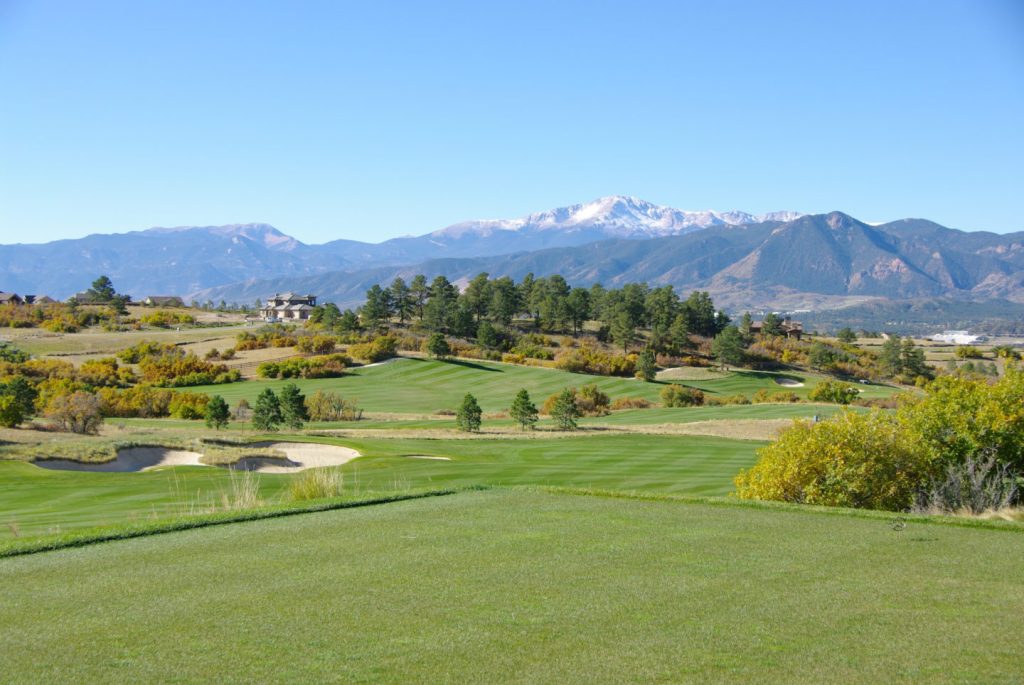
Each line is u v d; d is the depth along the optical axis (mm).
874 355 139000
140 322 132375
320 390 85875
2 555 12750
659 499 17938
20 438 45500
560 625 8734
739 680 7145
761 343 135500
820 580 10625
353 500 17469
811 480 20688
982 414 20797
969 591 10078
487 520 15297
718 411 75250
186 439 41656
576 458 41750
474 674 7371
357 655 7902
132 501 25250
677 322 125125
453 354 112875
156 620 9172
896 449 20734
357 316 134625
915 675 7238
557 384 96750
